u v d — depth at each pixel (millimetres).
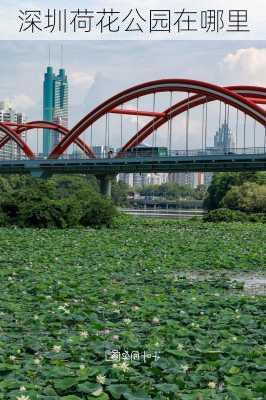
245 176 91625
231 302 12633
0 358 7781
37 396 6184
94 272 16891
